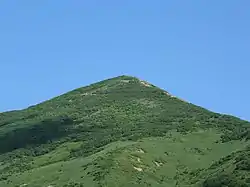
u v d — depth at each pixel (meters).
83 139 142.38
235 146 116.19
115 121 153.62
